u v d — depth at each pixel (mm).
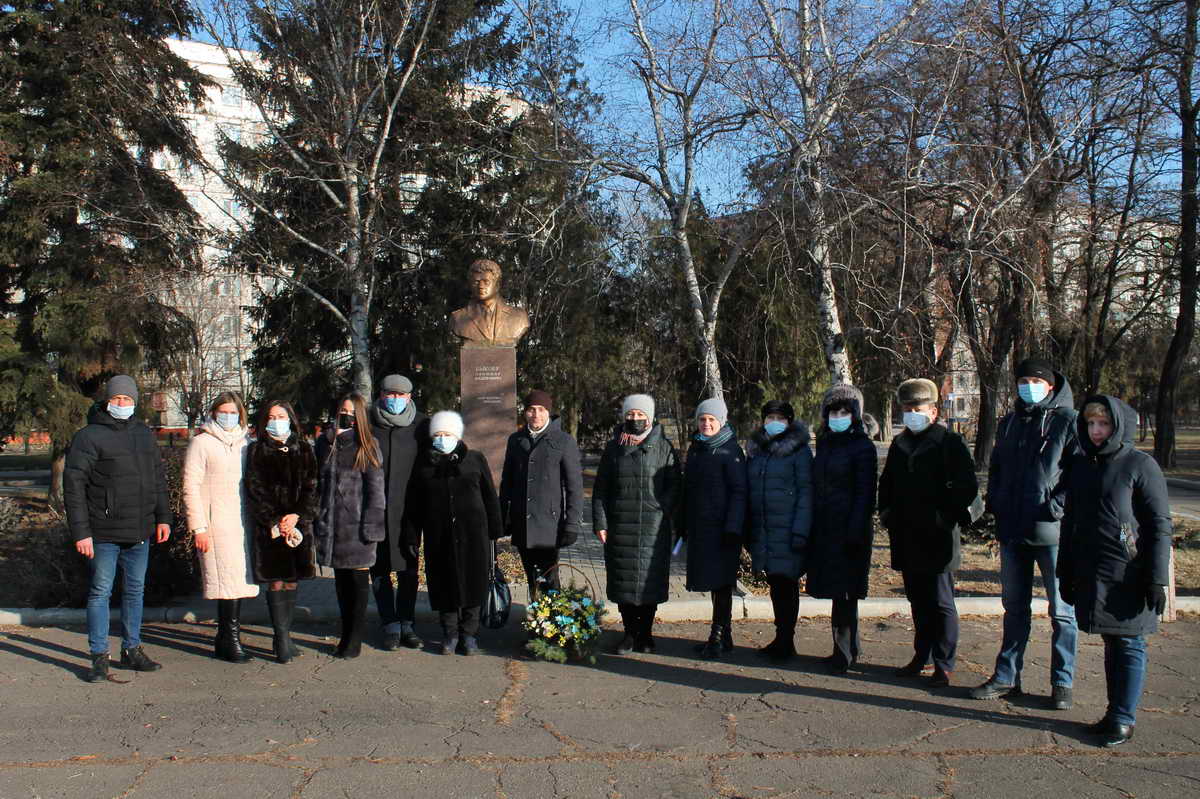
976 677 5785
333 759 4410
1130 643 4551
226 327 34500
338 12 15211
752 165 12531
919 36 11516
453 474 6293
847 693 5449
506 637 6898
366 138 16516
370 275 16672
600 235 14508
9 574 8828
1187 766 4297
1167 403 24703
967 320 14352
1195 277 20531
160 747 4578
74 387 16531
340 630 7102
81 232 15977
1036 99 13359
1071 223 14438
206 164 15273
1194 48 15344
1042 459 5195
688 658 6266
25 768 4305
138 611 6000
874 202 10930
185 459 6145
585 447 22250
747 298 18609
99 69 14602
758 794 4004
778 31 11953
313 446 6676
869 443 5918
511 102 18031
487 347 10672
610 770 4273
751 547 6227
